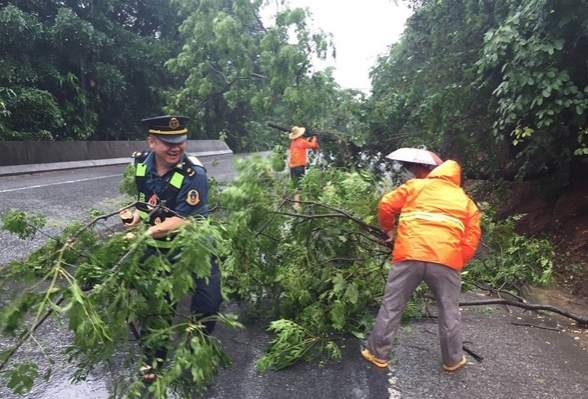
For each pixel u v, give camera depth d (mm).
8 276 2729
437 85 8953
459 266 3504
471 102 8328
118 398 3033
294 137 8445
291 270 4152
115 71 19031
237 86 13438
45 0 17875
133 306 2697
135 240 2744
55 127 17031
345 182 4734
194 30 12805
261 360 3381
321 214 4383
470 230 3553
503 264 5621
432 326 4426
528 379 3535
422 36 10586
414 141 8781
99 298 2568
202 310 3295
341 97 9930
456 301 3561
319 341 3916
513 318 4816
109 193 10641
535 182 8828
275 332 3939
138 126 24156
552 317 4938
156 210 3090
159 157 3146
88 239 3109
